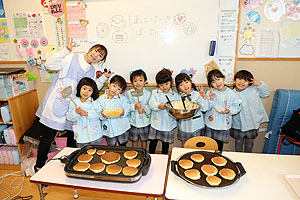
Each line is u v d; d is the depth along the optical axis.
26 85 2.60
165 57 2.42
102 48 2.18
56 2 2.44
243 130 2.25
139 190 1.17
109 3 2.35
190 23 2.29
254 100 2.23
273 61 2.31
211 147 1.69
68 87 2.11
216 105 2.19
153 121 2.29
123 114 2.05
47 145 2.21
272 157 1.47
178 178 1.26
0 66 2.76
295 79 2.34
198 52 2.35
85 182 1.24
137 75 2.16
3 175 2.45
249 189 1.18
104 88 2.59
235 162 1.35
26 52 2.65
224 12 2.21
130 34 2.40
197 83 2.43
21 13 2.54
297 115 2.08
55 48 2.58
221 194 1.14
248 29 2.27
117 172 1.24
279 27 2.22
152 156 1.49
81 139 2.08
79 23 2.45
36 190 2.20
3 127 2.62
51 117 2.19
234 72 2.34
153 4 2.29
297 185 1.19
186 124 2.26
